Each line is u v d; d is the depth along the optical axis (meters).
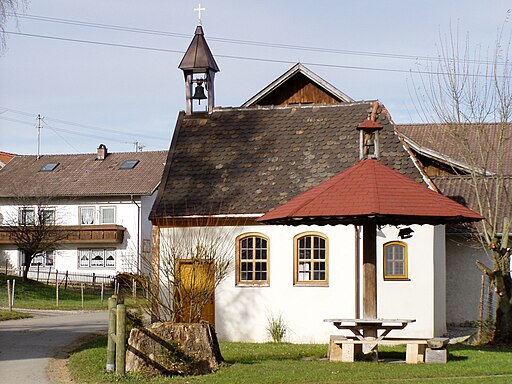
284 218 17.62
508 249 23.36
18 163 59.66
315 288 24.47
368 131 18.95
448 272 29.47
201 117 29.27
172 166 27.61
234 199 25.81
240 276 25.14
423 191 17.78
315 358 19.50
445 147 36.19
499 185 24.56
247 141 27.95
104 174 56.25
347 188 17.80
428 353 18.03
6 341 22.72
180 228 25.67
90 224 54.34
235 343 23.97
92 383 15.60
